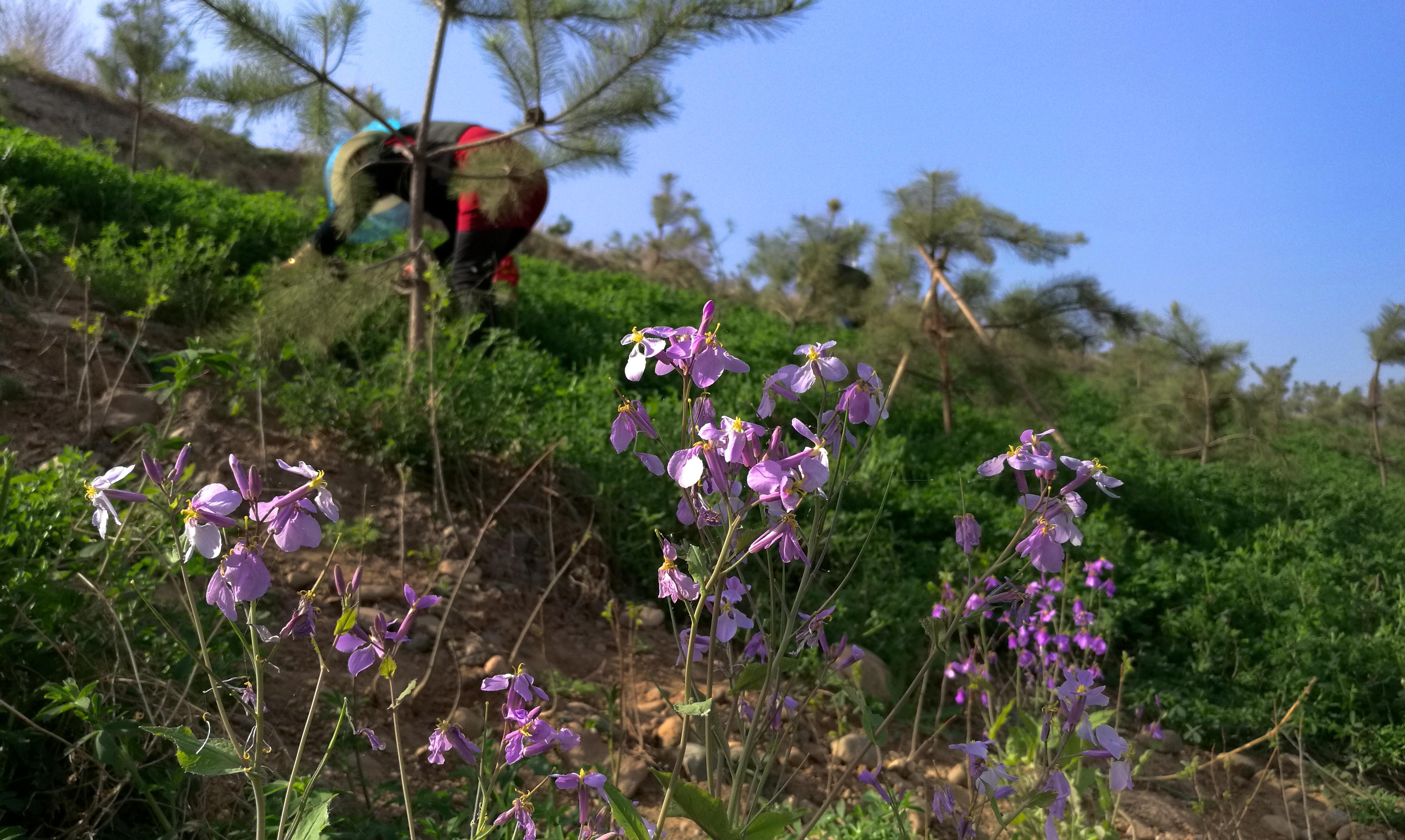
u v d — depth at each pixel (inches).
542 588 173.3
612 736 110.0
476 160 239.3
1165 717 175.6
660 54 212.4
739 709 77.0
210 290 251.6
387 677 62.5
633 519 198.8
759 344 433.7
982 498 264.7
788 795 123.4
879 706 153.8
